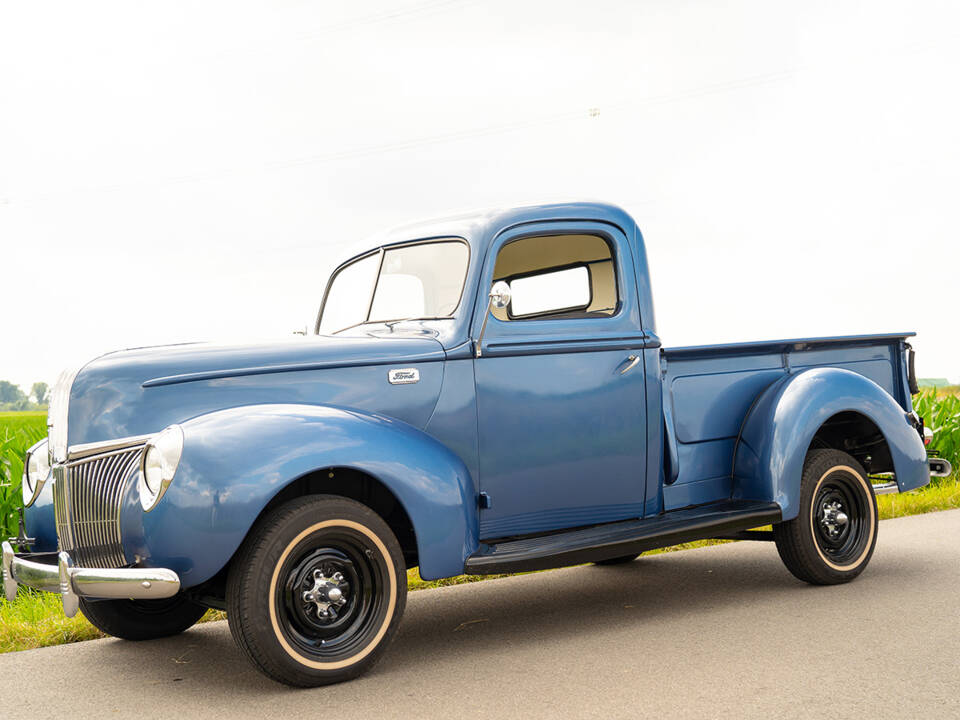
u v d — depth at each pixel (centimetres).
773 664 393
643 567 638
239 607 365
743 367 550
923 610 479
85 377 402
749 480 537
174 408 395
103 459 390
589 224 489
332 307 551
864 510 560
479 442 445
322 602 381
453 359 441
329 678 380
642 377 495
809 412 533
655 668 395
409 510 395
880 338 601
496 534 454
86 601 455
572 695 362
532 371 461
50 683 402
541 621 492
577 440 472
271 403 405
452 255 467
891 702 340
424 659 423
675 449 511
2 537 673
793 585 557
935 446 1139
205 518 358
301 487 409
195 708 362
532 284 516
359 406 419
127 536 373
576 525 479
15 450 766
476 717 340
